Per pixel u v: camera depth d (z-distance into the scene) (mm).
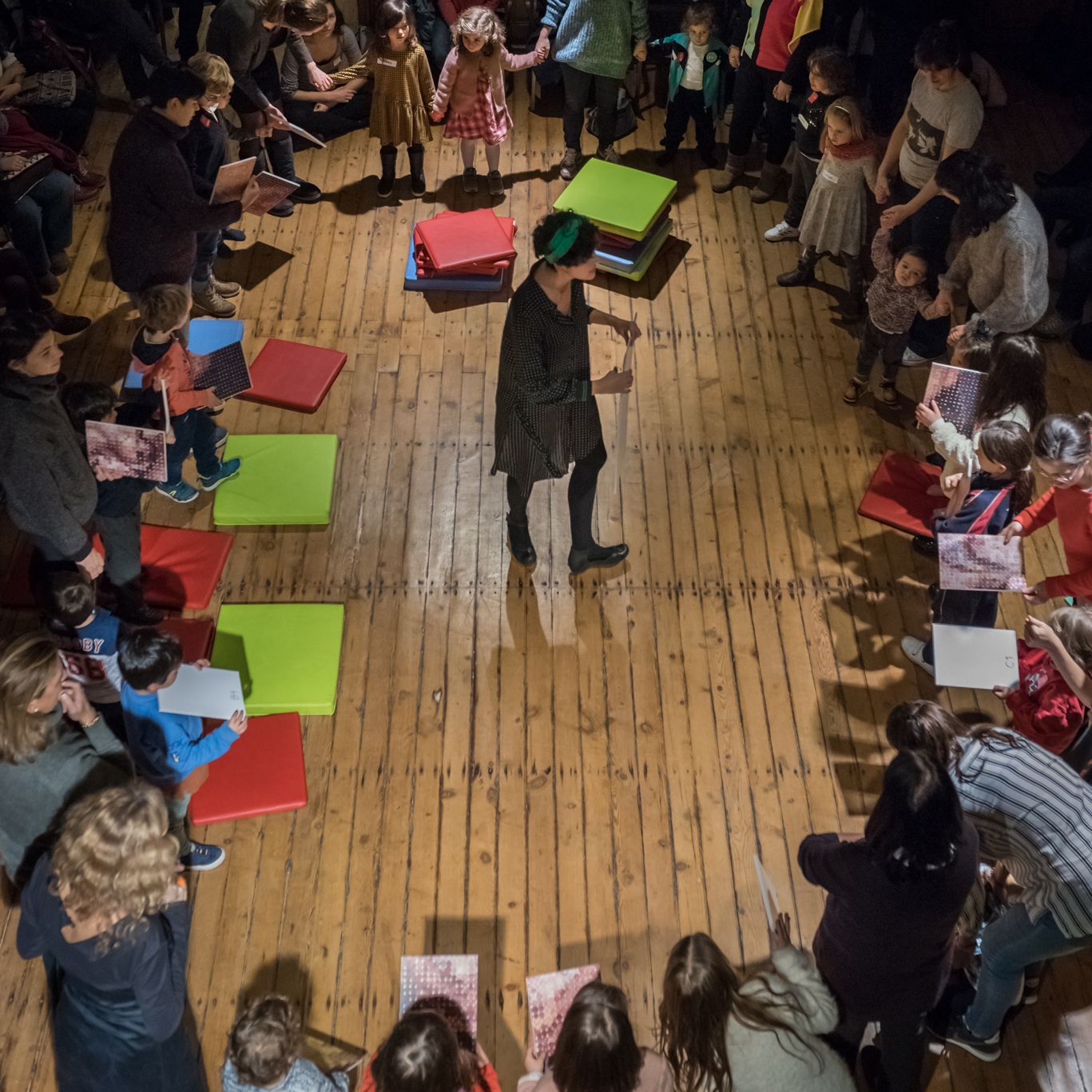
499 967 3875
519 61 6781
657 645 4820
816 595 5035
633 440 5648
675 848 4195
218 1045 3686
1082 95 8195
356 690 4629
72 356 5926
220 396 4758
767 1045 2770
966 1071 3680
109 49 7219
